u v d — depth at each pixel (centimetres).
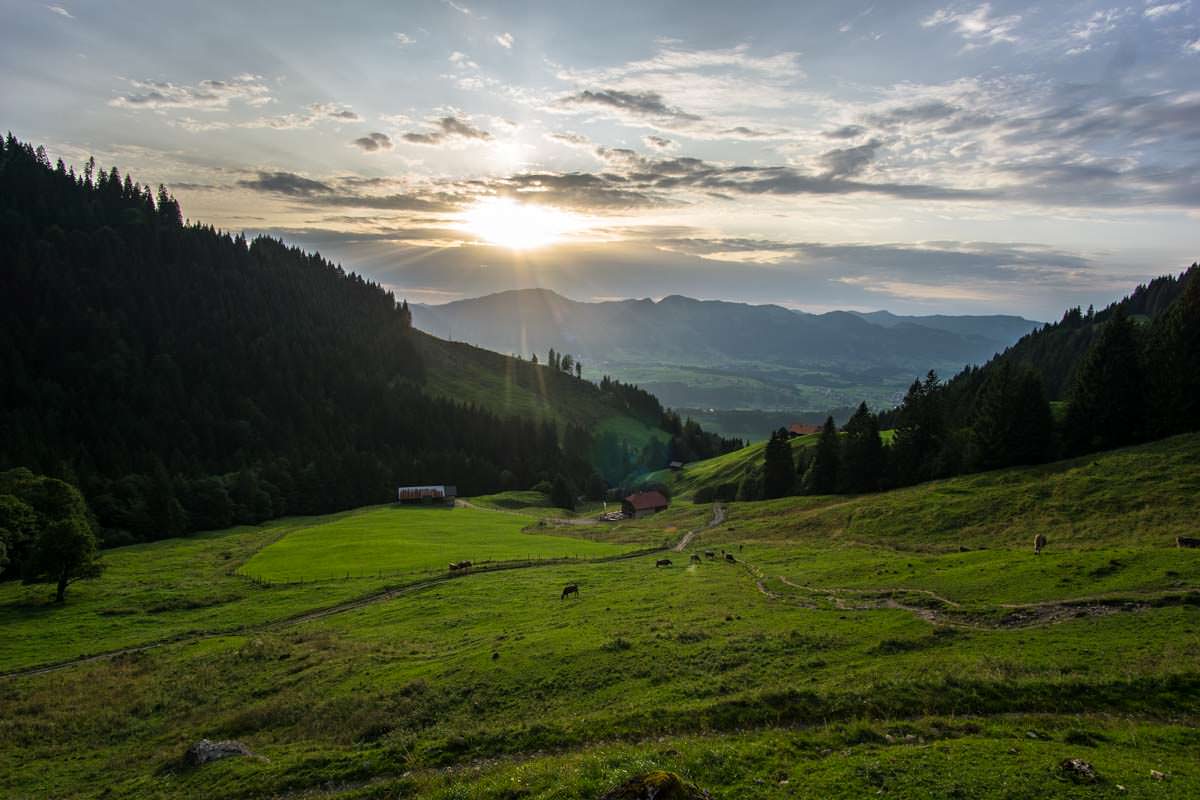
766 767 2191
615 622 4619
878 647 3450
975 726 2403
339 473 18250
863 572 5378
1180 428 8281
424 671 4028
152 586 8031
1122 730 2314
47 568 7206
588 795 2030
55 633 6116
